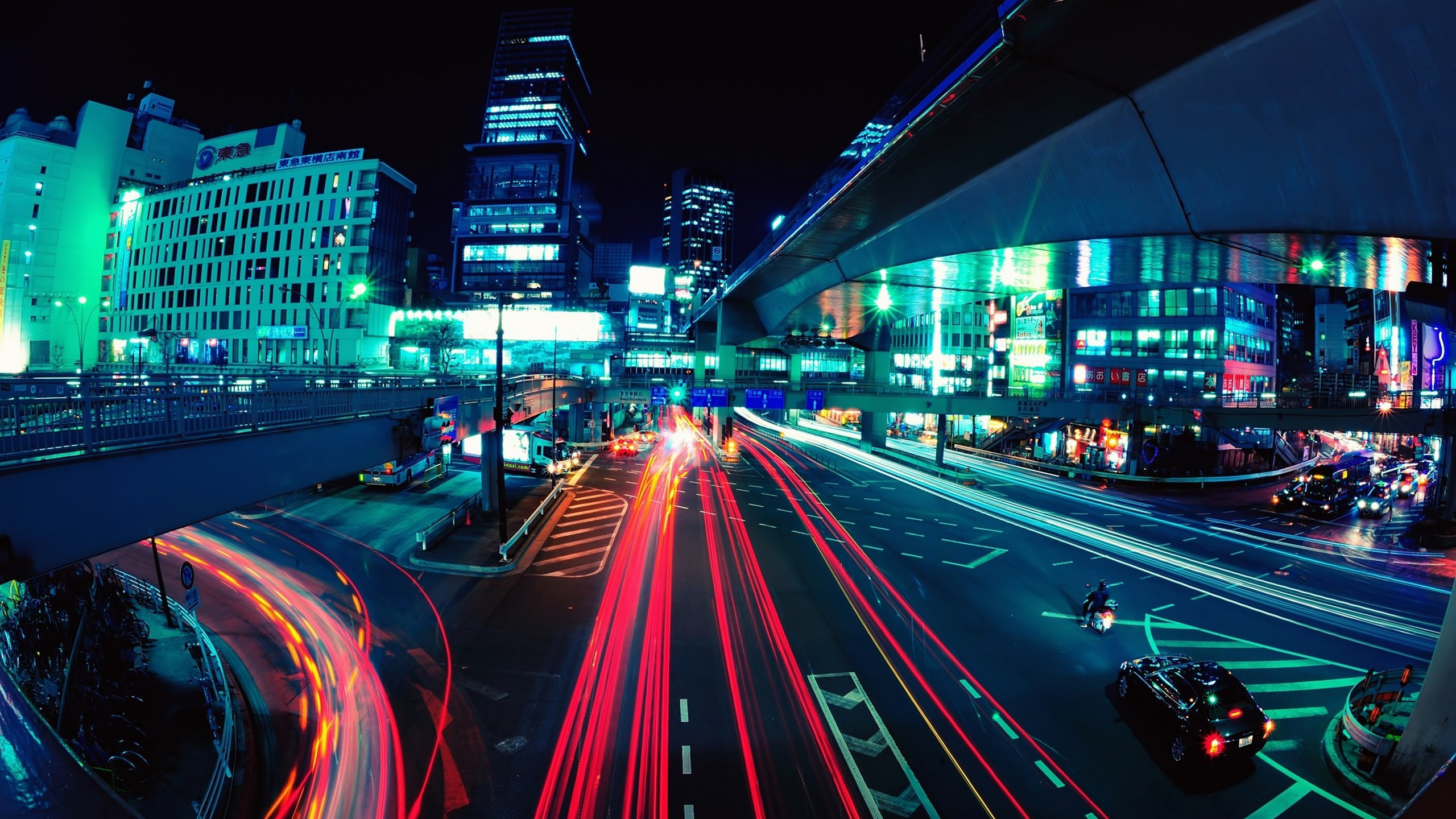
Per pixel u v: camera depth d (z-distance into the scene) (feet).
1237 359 189.88
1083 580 84.43
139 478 38.01
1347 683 56.49
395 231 299.79
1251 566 92.48
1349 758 44.47
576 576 81.51
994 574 85.76
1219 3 41.91
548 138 519.19
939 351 269.03
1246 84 45.44
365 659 58.08
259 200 296.10
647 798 40.14
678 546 96.07
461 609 69.87
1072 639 65.10
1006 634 65.87
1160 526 117.70
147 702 49.11
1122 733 47.98
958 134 67.67
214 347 225.15
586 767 43.11
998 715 50.24
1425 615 74.23
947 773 42.96
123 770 40.37
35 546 32.53
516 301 452.35
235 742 44.86
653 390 168.35
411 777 41.88
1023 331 229.66
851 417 326.85
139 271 320.70
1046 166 67.97
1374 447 237.25
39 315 315.17
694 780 41.91
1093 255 78.02
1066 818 38.88
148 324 314.14
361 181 284.82
